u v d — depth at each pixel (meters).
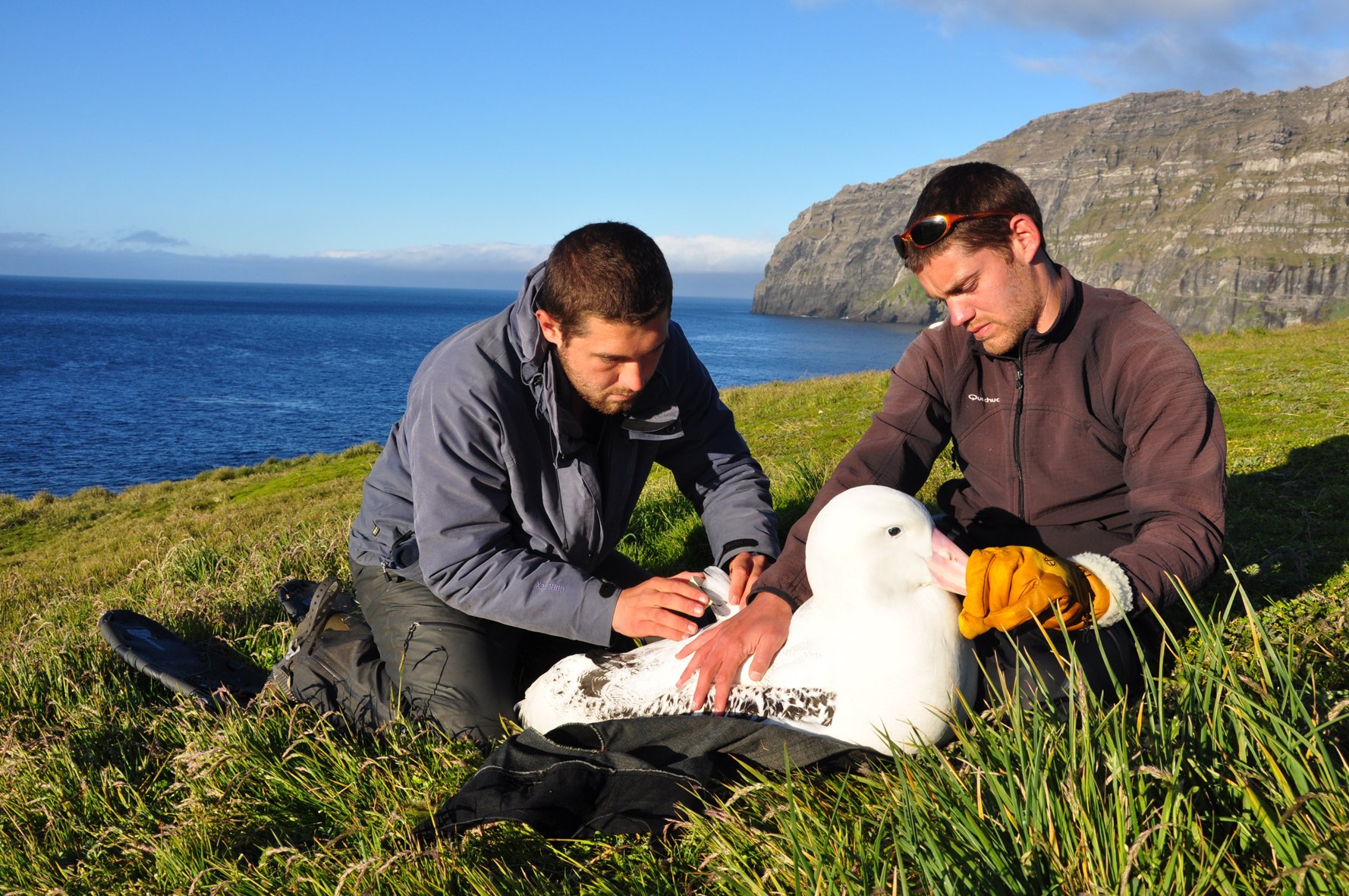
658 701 2.36
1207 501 2.19
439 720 2.73
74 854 2.53
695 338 163.75
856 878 1.67
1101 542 2.56
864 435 2.93
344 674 2.95
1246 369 9.56
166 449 44.56
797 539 2.53
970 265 2.33
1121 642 2.29
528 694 2.67
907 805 1.70
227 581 5.20
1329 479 4.30
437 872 2.01
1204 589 3.09
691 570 4.38
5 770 2.95
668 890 1.88
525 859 2.10
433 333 155.50
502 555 2.73
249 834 2.42
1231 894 1.42
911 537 2.06
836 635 2.13
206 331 145.88
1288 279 196.75
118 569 10.38
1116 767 1.62
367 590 3.09
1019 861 1.57
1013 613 1.91
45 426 50.84
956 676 2.09
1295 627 2.64
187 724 3.00
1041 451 2.56
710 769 2.13
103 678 3.66
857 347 150.62
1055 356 2.47
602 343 2.44
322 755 2.65
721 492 3.24
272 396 66.25
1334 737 1.84
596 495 2.91
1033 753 1.71
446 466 2.72
